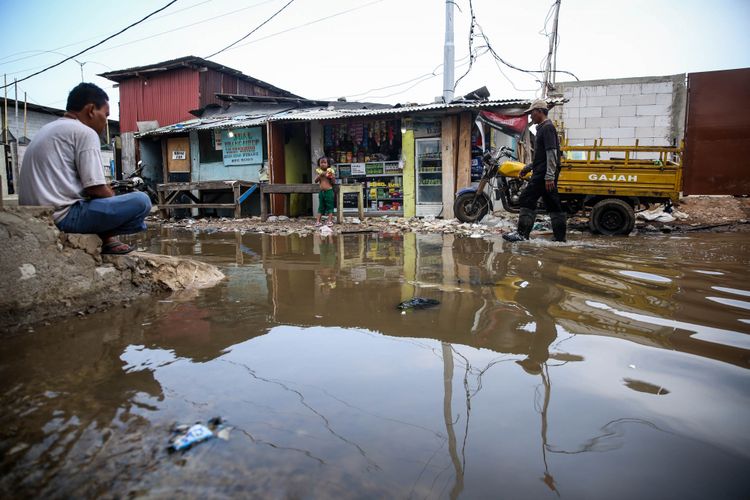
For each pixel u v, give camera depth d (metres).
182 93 17.86
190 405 1.59
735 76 11.84
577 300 3.00
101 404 1.60
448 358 2.01
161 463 1.26
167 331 2.41
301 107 14.91
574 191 7.63
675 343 2.19
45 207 2.65
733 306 2.84
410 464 1.26
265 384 1.75
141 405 1.59
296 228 8.73
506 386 1.73
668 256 4.90
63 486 1.17
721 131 12.04
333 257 5.04
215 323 2.55
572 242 6.25
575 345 2.17
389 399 1.63
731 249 5.44
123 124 19.14
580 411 1.54
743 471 1.23
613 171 7.43
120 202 2.92
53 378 1.82
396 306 2.89
